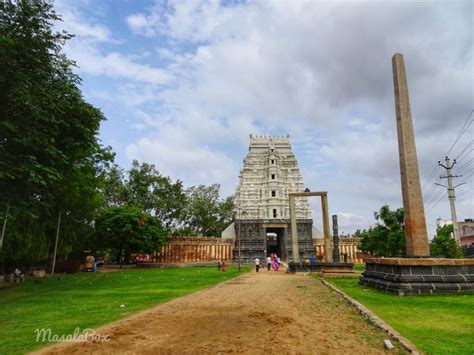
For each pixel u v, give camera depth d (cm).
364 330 859
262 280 2458
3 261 2814
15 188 1805
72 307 1314
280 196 6350
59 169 2038
